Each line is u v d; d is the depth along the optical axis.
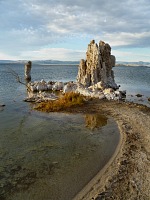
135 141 20.50
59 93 49.12
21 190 13.51
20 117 28.88
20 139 21.33
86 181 14.37
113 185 13.67
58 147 19.61
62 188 13.67
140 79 94.31
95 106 34.53
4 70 152.25
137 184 13.70
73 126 25.39
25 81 77.31
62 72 150.62
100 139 21.45
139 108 33.09
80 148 19.39
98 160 17.17
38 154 18.20
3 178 14.76
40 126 25.30
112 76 63.91
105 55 60.12
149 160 16.80
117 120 27.28
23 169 15.89
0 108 33.66
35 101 38.88
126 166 15.95
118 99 40.47
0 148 19.22
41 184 14.10
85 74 59.59
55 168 16.02
